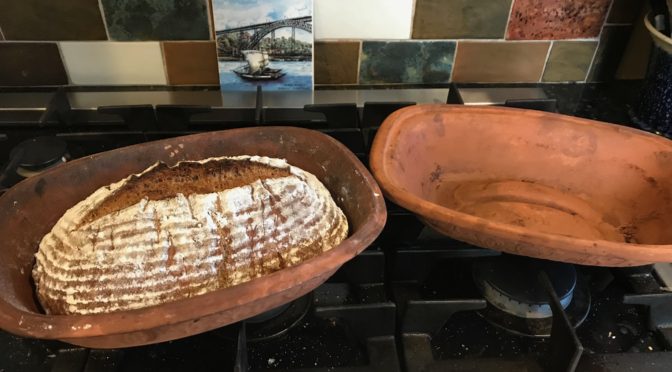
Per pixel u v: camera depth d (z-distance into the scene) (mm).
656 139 584
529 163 640
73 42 727
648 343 546
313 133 574
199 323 422
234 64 744
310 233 489
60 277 442
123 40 731
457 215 478
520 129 628
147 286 437
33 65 743
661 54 691
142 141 674
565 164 630
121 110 680
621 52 817
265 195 489
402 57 785
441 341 545
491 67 812
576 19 774
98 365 505
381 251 562
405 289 584
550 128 623
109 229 454
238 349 465
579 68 829
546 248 467
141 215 461
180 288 442
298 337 537
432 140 623
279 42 728
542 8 759
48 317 387
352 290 574
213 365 511
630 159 598
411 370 506
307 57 744
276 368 509
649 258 456
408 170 583
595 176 621
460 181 645
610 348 541
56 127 700
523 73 824
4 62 734
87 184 530
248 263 462
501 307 575
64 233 470
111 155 539
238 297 397
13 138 689
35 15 698
